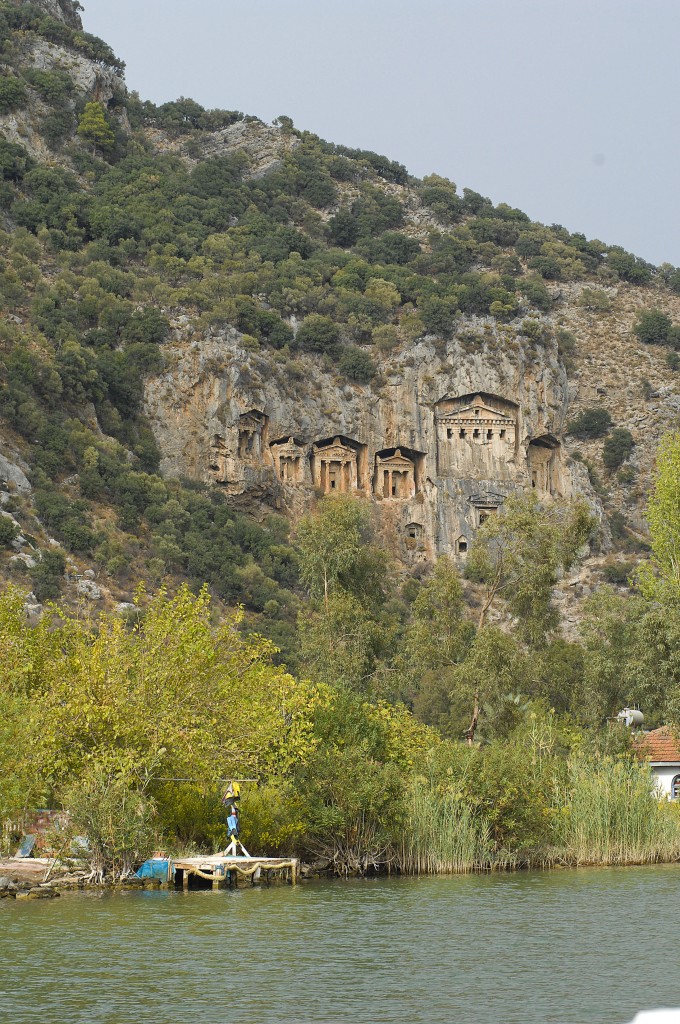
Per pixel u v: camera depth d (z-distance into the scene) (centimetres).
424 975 3612
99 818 5153
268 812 5688
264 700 5794
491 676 8275
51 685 5556
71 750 5406
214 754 5488
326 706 6050
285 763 5622
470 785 6175
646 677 7881
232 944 3984
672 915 4662
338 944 4034
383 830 5812
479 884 5522
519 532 8775
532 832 6250
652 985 3512
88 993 3334
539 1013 3212
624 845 6494
